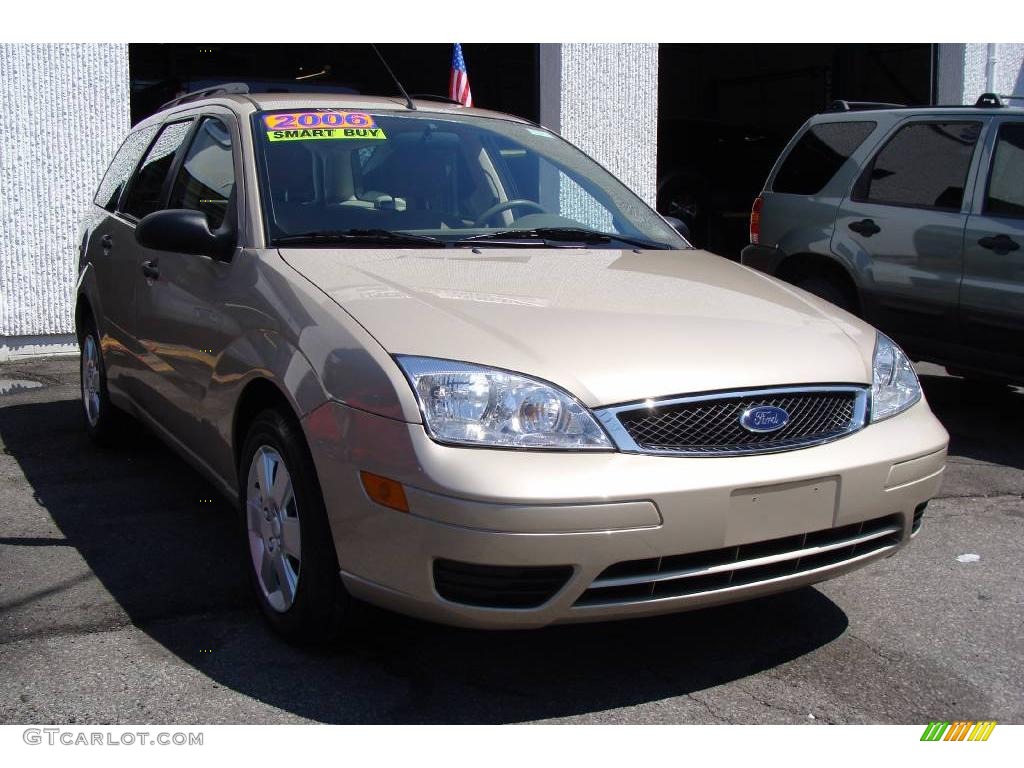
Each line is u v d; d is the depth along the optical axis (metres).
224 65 10.76
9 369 7.48
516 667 3.16
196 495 4.73
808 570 3.01
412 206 3.93
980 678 3.14
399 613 2.95
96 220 5.43
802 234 6.81
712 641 3.37
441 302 3.08
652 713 2.91
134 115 9.84
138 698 2.91
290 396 3.02
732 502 2.78
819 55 18.05
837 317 3.53
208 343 3.63
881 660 3.25
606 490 2.64
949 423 6.42
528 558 2.61
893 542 3.24
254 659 3.15
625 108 9.44
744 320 3.25
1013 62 11.44
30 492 4.76
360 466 2.78
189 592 3.64
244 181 3.75
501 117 4.69
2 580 3.72
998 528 4.52
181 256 4.02
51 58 7.65
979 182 5.86
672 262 3.92
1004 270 5.62
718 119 19.00
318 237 3.59
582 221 4.29
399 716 2.86
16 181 7.64
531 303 3.15
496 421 2.69
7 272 7.70
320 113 4.14
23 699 2.89
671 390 2.81
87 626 3.36
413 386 2.73
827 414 3.06
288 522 3.15
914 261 6.10
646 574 2.75
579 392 2.75
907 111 6.45
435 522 2.63
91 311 5.34
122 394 4.84
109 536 4.19
